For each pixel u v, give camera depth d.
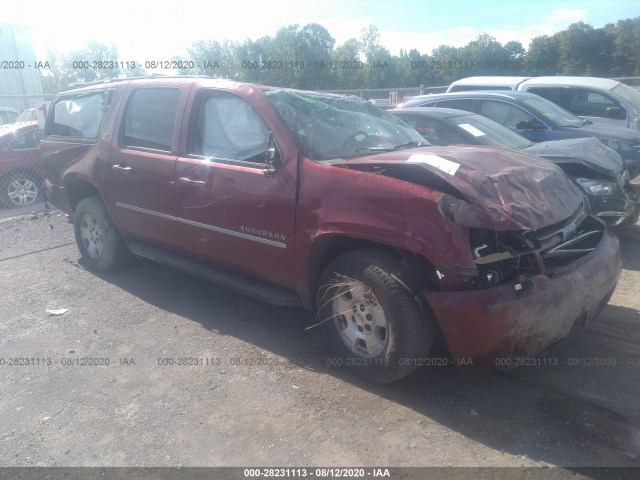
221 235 4.17
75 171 5.52
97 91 5.51
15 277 5.70
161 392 3.52
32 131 9.45
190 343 4.17
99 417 3.28
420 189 3.14
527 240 3.13
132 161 4.81
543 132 7.34
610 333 4.13
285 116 3.91
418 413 3.24
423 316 3.12
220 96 4.30
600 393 3.38
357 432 3.09
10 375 3.76
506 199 3.15
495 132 6.23
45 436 3.11
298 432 3.10
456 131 6.05
